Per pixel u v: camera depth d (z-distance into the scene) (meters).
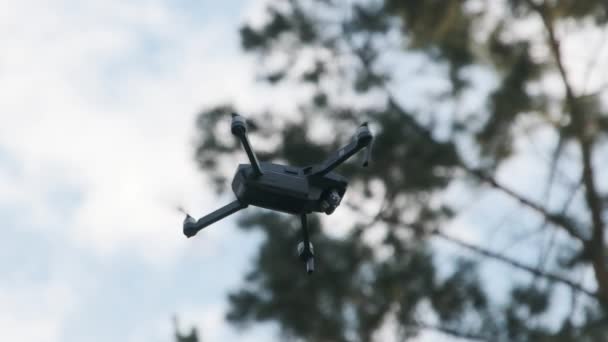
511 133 14.93
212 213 5.84
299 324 14.52
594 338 13.42
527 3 15.27
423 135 15.02
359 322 14.53
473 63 15.48
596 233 14.20
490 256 14.43
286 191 5.75
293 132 15.59
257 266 14.99
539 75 14.84
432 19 15.59
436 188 14.93
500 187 14.80
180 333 12.01
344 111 15.67
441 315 14.22
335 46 16.41
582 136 14.48
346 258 14.82
